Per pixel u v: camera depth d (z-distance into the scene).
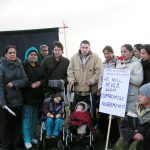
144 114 2.99
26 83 4.38
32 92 4.54
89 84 4.63
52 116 4.48
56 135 4.42
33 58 4.56
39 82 4.54
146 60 4.10
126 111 3.97
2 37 7.27
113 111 3.91
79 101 4.64
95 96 4.71
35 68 4.60
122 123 3.14
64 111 4.59
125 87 3.85
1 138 4.33
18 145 4.68
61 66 4.84
